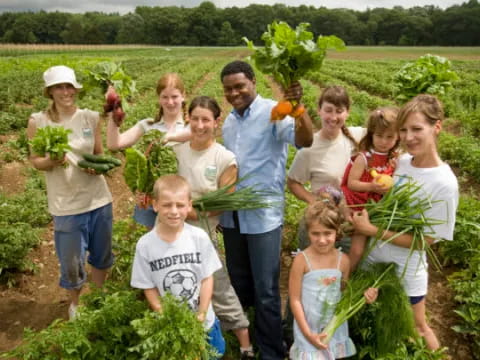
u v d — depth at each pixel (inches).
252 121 137.8
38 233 241.0
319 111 139.4
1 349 167.2
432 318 179.5
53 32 5679.1
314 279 128.2
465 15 4532.5
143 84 876.6
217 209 137.1
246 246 155.1
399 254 128.1
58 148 150.1
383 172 129.8
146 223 149.2
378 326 127.0
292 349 132.9
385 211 122.4
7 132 477.7
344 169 142.4
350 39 5108.3
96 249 178.9
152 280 129.0
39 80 875.4
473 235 208.2
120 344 126.3
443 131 439.5
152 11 6146.7
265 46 115.3
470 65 1485.0
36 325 181.5
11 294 200.5
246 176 138.2
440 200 117.5
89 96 639.8
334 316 124.4
